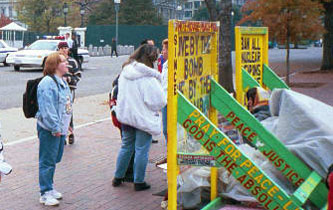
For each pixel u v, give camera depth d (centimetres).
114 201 626
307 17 1947
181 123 463
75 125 1144
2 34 5428
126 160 676
